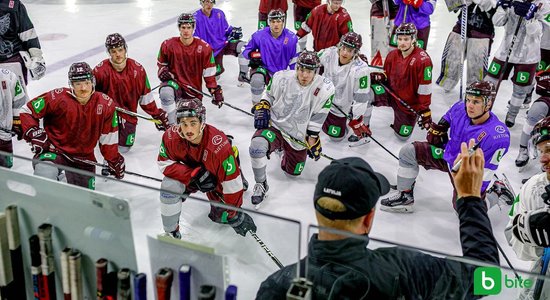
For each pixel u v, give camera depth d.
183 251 1.46
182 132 3.15
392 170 4.68
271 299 1.57
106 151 3.89
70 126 3.70
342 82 4.83
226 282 1.48
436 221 3.88
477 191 1.59
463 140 3.67
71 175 1.82
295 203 4.10
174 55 5.24
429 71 4.84
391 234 3.72
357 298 1.46
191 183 3.43
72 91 3.66
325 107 4.14
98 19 9.70
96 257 1.55
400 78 4.97
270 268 1.84
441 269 1.49
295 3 8.12
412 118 5.10
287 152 4.29
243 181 4.19
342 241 1.44
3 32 4.83
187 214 2.29
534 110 4.35
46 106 3.64
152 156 4.84
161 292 1.49
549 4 5.15
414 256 1.51
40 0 11.13
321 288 1.45
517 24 5.29
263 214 1.55
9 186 1.56
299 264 1.46
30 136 3.58
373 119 5.78
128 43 8.27
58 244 1.58
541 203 2.54
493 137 3.53
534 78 5.95
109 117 3.76
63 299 1.66
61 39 8.41
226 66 7.44
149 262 1.52
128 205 1.41
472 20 5.94
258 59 5.60
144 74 4.67
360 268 1.45
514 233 2.59
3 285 1.66
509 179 4.52
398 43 4.87
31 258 1.58
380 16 7.08
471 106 3.53
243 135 5.29
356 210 1.50
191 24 5.11
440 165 3.90
